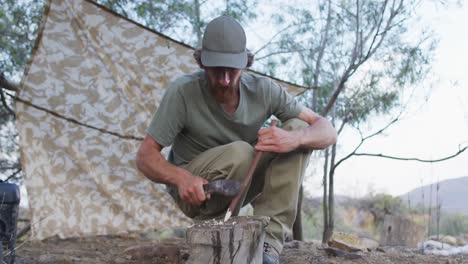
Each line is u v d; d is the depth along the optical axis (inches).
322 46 230.1
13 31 218.5
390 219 221.3
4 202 108.0
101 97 177.3
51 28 171.5
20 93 170.7
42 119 172.9
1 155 245.3
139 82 179.8
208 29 110.3
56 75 173.0
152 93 181.0
